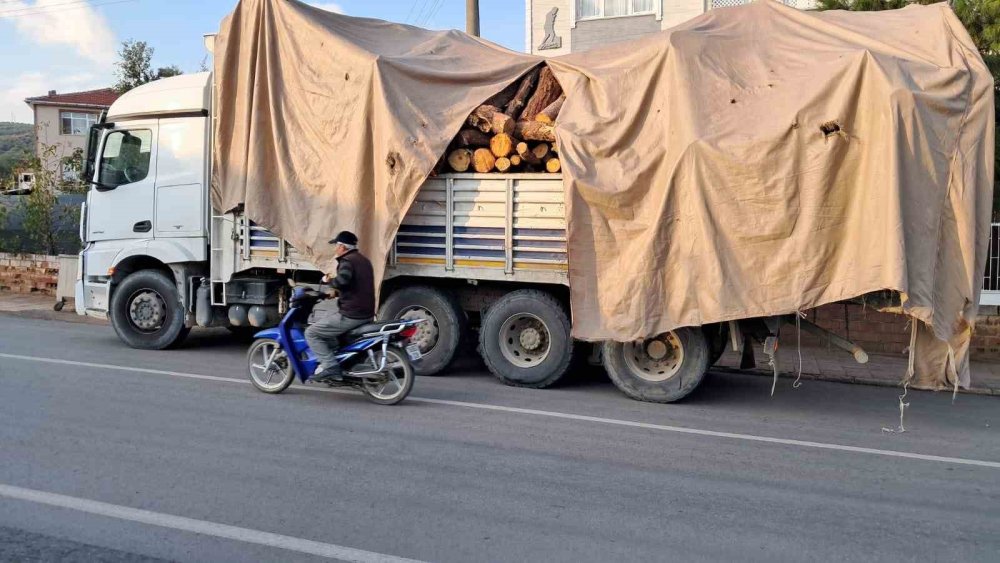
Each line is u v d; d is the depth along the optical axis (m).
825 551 4.71
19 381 8.58
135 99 10.98
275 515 5.02
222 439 6.63
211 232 10.34
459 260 9.27
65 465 5.86
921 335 7.89
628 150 8.38
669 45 8.33
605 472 6.09
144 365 9.74
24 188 17.09
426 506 5.24
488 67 9.59
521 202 8.95
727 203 7.83
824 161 7.53
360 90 9.21
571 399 8.76
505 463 6.23
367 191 9.23
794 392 9.80
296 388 8.77
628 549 4.66
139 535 4.69
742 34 8.62
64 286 15.16
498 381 9.61
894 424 8.20
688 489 5.75
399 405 8.12
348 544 4.62
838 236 7.57
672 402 8.72
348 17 10.22
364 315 8.05
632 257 8.23
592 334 8.35
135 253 10.82
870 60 7.47
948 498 5.75
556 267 8.86
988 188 7.61
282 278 10.42
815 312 11.09
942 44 7.82
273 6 9.81
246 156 9.86
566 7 18.53
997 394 10.20
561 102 9.07
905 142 7.31
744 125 7.84
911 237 7.32
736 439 7.25
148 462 5.97
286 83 9.76
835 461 6.65
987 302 12.16
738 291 7.82
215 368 9.70
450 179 9.23
